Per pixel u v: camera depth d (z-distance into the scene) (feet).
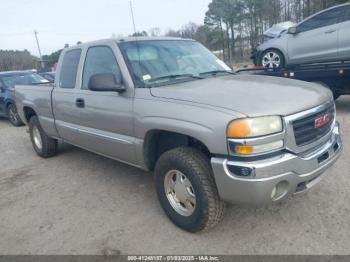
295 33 28.40
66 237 11.14
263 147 8.68
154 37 14.17
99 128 13.55
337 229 10.25
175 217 10.97
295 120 9.07
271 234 10.34
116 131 12.64
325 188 12.80
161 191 11.20
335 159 10.55
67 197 14.20
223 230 10.74
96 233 11.21
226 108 9.06
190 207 10.51
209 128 9.06
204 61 14.12
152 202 13.06
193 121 9.45
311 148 9.62
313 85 11.50
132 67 12.11
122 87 11.80
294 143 9.09
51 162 19.15
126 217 12.08
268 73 25.36
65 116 15.75
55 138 18.33
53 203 13.76
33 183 16.19
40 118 18.30
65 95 15.31
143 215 12.10
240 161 8.73
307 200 12.05
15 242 11.12
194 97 10.02
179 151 10.27
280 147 8.90
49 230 11.66
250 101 9.29
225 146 8.85
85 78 14.29
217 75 13.34
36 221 12.39
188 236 10.60
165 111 10.28
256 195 8.71
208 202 9.69
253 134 8.59
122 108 11.96
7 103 33.01
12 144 25.00
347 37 25.31
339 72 22.18
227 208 11.94
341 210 11.24
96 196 14.03
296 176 9.06
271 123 8.73
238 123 8.63
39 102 17.85
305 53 28.02
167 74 12.40
